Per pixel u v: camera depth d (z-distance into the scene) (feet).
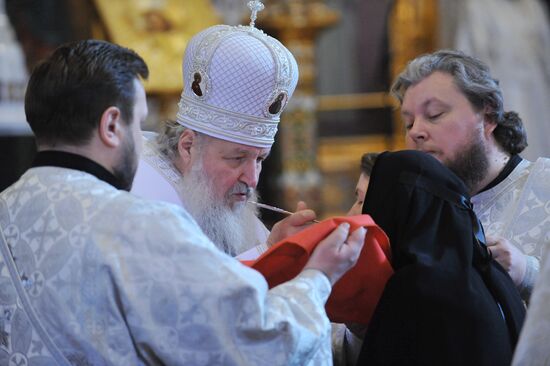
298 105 34.30
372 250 9.32
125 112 8.54
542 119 31.73
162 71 30.78
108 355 7.96
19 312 8.21
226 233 11.57
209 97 11.48
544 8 33.71
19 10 32.19
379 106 39.63
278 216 35.45
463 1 32.19
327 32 39.88
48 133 8.54
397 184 9.55
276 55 11.57
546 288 8.11
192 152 11.66
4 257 8.34
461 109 11.25
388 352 9.04
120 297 7.96
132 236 8.04
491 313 8.99
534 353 8.03
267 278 9.49
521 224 11.66
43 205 8.34
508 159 11.98
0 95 26.96
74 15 32.76
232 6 34.01
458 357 8.86
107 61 8.48
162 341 7.88
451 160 11.32
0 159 31.78
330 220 9.14
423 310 8.95
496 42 31.73
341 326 11.26
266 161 36.91
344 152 39.34
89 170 8.48
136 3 31.55
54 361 8.09
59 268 8.09
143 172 11.79
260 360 7.89
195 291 7.88
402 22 36.01
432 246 9.23
